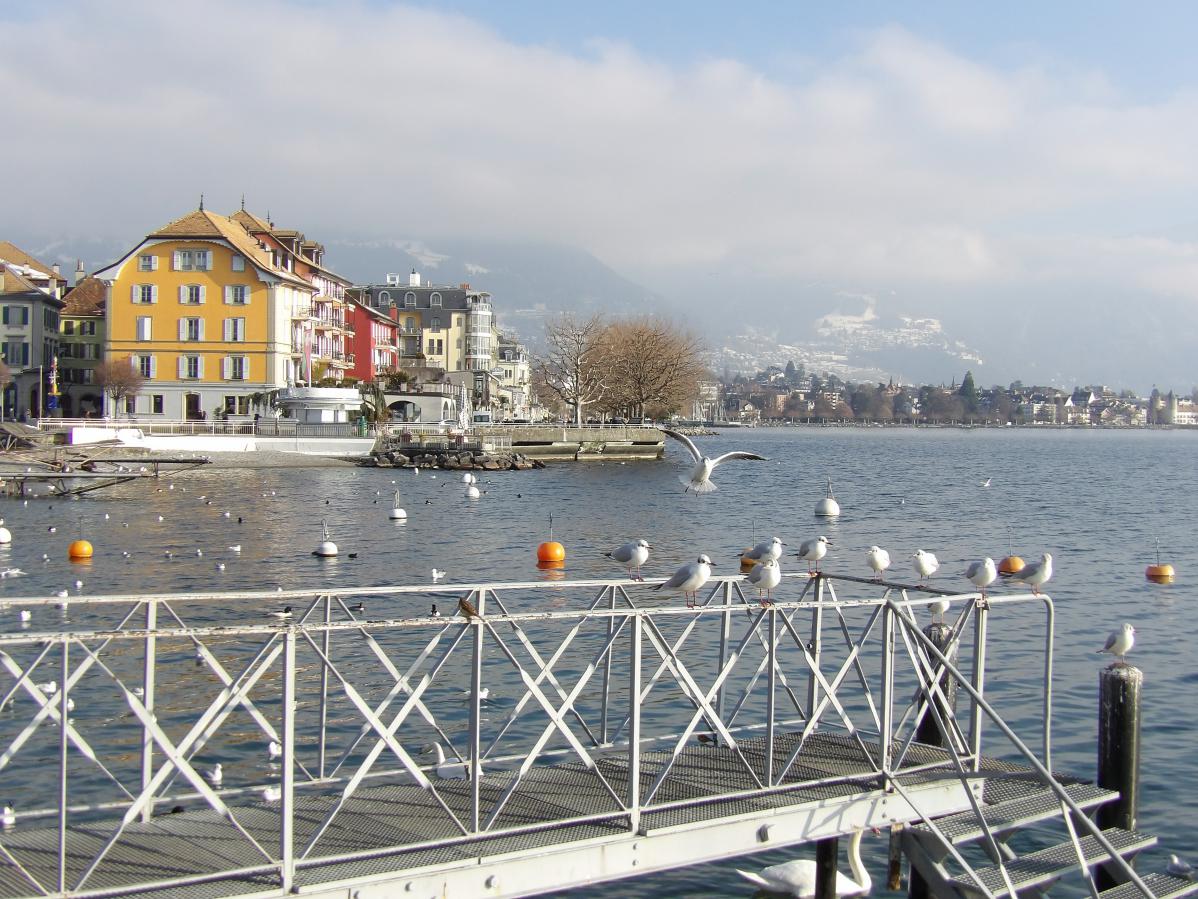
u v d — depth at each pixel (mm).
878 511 71938
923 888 15328
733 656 15328
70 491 68125
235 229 119062
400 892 12008
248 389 112688
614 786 14867
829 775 15406
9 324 119125
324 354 130500
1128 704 16250
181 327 112750
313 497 70938
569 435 122312
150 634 11594
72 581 38594
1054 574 43406
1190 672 27406
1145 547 53094
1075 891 16453
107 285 112812
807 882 15969
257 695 23531
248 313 112500
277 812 13727
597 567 44312
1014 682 26234
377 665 26109
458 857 12461
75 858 12242
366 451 105000
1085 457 178000
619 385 138125
